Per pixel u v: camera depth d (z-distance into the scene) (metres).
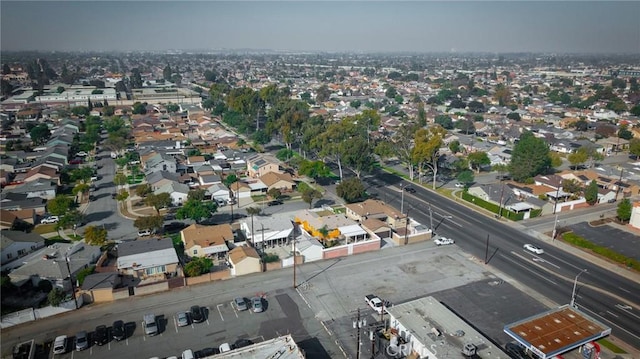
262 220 82.19
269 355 45.12
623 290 63.56
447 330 49.06
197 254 71.12
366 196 102.06
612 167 123.06
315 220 82.81
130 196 100.31
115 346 50.31
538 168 110.81
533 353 48.19
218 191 98.81
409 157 113.75
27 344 49.44
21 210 85.75
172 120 187.25
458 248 76.88
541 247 77.50
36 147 143.75
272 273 67.38
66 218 79.19
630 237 81.44
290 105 163.88
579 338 48.09
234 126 181.12
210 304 58.78
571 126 176.50
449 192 108.00
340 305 58.94
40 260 65.75
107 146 140.50
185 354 47.34
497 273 68.12
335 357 48.75
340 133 117.31
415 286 64.00
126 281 64.25
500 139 162.50
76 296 58.66
